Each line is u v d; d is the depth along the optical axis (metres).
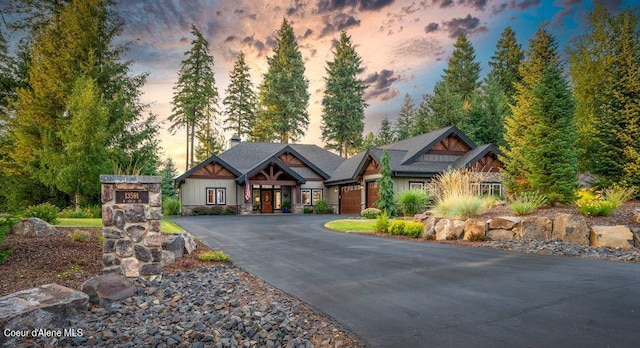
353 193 28.81
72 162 16.77
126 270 6.04
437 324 4.06
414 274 6.61
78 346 3.63
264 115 50.88
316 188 33.03
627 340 3.46
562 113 14.54
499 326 3.93
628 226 9.57
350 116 49.75
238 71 51.22
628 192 13.97
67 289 4.74
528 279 6.00
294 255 8.89
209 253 8.34
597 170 17.38
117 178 6.06
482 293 5.25
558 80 14.84
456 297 5.09
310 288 5.78
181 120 43.84
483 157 25.20
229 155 33.62
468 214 12.36
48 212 10.60
